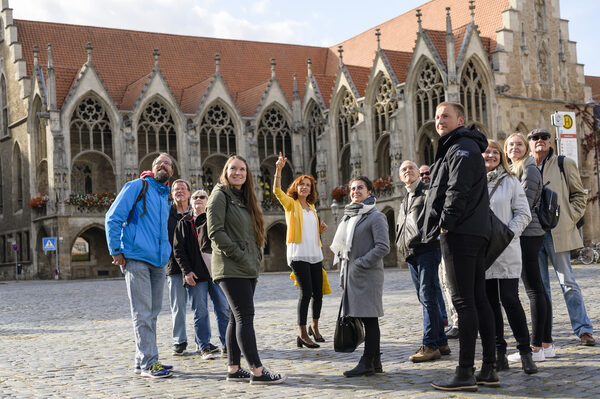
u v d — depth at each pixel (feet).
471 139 30.55
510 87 186.09
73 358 43.73
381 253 34.73
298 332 52.26
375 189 192.24
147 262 37.17
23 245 215.51
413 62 185.98
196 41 240.73
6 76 220.02
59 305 90.33
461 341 30.35
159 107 207.82
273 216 217.77
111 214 36.63
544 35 194.39
